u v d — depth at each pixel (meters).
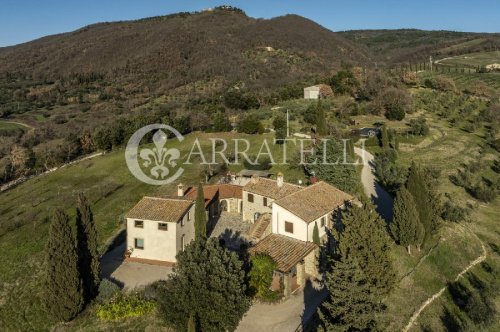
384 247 30.95
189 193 48.84
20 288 37.31
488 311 33.28
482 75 147.38
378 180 57.69
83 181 70.62
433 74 147.25
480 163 66.00
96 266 33.22
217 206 49.72
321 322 29.22
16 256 43.59
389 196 52.47
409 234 37.94
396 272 31.83
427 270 37.44
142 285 34.97
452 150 71.88
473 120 91.56
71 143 93.19
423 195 39.56
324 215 39.00
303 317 30.28
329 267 32.72
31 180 77.38
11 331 31.64
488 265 40.78
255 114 99.25
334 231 31.75
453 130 85.06
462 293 36.09
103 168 76.38
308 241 36.78
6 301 35.47
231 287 27.77
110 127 96.50
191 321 25.53
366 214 30.48
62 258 29.91
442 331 31.58
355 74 131.88
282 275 33.16
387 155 65.25
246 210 47.72
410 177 39.94
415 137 77.94
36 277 38.88
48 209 57.94
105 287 33.41
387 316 31.14
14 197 67.50
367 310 26.61
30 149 92.06
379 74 120.81
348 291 26.48
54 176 76.12
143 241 39.94
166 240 39.25
